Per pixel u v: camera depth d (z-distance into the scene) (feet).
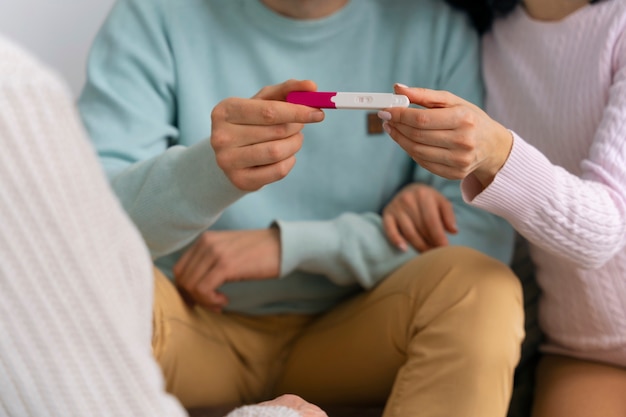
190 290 5.40
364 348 5.27
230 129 4.57
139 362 3.25
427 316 4.84
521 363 5.86
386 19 5.73
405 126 4.49
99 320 3.19
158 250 5.19
